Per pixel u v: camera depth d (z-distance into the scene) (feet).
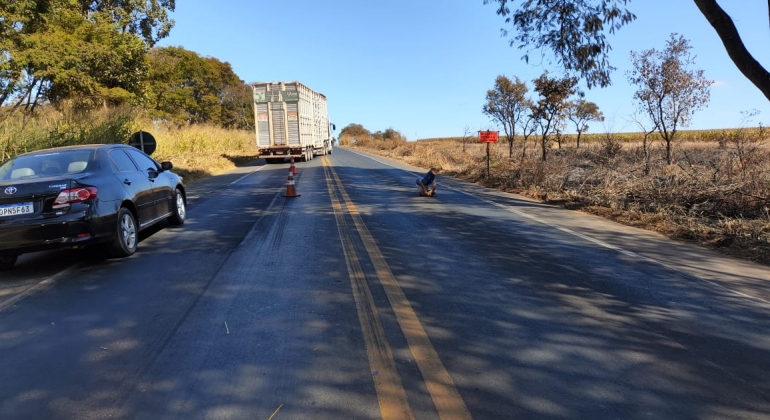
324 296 16.66
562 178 47.37
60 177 20.52
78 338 13.55
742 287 17.81
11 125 49.08
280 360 12.06
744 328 14.01
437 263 20.94
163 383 11.02
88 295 17.17
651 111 48.52
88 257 22.65
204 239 26.16
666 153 50.03
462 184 57.11
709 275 19.31
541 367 11.66
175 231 28.58
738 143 38.11
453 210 35.99
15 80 55.83
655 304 15.96
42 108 63.57
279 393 10.54
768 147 37.93
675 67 46.85
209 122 192.24
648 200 34.86
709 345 12.88
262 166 91.40
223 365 11.83
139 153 27.96
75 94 65.57
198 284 18.13
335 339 13.25
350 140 274.57
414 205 38.55
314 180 60.54
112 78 73.72
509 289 17.44
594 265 20.70
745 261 21.61
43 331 14.08
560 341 13.12
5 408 10.11
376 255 22.27
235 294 16.92
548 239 25.93
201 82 197.98
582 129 78.84
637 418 9.53
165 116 123.44
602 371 11.46
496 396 10.37
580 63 32.60
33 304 16.37
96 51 62.85
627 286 17.84
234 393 10.55
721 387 10.73
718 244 24.48
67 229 19.66
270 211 35.55
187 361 12.05
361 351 12.53
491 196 45.01
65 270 20.54
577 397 10.32
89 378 11.30
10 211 19.44
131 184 23.91
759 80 24.49
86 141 55.16
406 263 20.94
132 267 20.74
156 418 9.65
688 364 11.82
